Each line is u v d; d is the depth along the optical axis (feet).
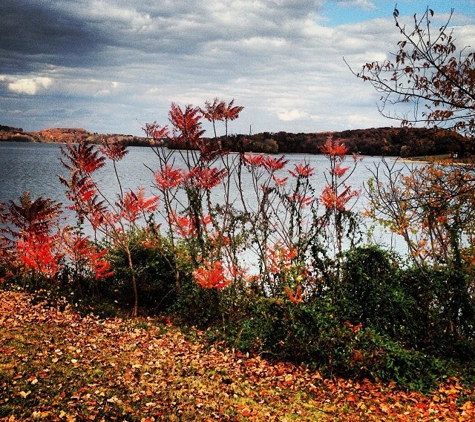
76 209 36.81
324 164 259.60
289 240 37.78
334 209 37.22
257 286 37.55
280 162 38.24
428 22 21.91
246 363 30.30
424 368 29.25
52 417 19.98
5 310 32.91
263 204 38.70
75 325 32.63
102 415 20.94
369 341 29.30
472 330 32.94
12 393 21.22
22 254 37.83
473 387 28.35
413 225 34.60
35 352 26.25
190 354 30.81
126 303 39.29
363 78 23.63
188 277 39.09
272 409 24.70
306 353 30.32
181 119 35.81
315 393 27.30
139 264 38.91
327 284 34.73
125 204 36.78
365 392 27.50
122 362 27.37
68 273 39.86
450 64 22.59
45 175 250.98
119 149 36.27
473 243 33.06
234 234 37.96
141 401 22.94
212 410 23.44
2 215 37.88
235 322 34.81
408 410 25.55
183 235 38.55
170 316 37.55
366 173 241.55
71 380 23.63
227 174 37.93
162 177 37.45
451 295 32.73
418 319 32.63
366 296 32.55
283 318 30.86
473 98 22.47
